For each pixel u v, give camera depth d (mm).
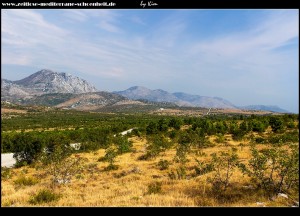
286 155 19750
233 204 16734
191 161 33031
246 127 68250
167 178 25172
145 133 81688
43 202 18312
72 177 28078
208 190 20016
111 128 94625
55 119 175000
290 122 71688
